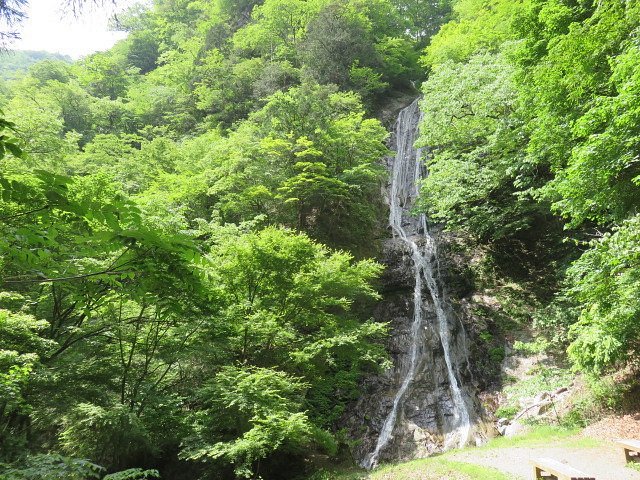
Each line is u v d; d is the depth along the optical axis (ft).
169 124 122.11
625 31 32.37
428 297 65.77
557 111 39.14
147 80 152.76
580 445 34.40
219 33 141.49
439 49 93.86
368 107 114.21
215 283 37.17
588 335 35.24
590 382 40.47
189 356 37.83
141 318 36.68
